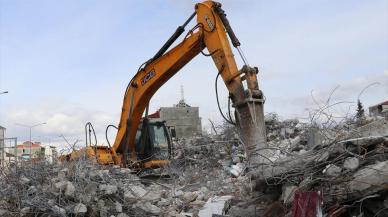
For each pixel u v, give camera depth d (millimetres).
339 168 6336
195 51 12312
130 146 14766
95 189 8555
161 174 14641
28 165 9484
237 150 16375
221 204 9328
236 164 14953
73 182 8562
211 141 18562
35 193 8391
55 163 9594
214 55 11031
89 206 8250
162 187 12602
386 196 5730
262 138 9156
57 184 8289
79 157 9727
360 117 8289
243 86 9758
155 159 15617
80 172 8953
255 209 7547
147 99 14219
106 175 9609
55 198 8211
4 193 8445
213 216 8336
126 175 10812
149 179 14625
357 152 6469
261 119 9375
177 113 31000
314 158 6801
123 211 8961
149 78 13805
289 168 7035
